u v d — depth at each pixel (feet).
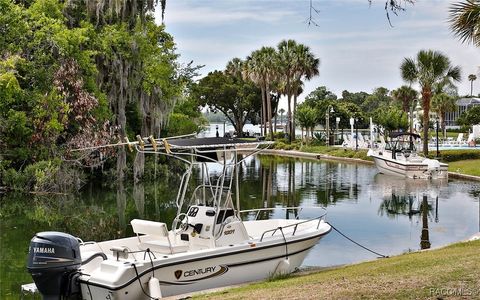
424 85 150.10
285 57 232.53
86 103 103.55
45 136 100.94
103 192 100.89
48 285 32.42
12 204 85.46
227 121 351.67
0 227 66.33
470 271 32.35
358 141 204.23
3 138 99.76
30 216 74.54
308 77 236.22
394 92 268.21
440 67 148.25
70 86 103.30
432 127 280.92
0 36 98.37
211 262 38.32
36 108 98.58
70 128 109.70
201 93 306.14
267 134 264.31
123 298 33.55
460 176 124.98
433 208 80.79
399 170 126.00
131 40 114.21
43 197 93.45
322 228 46.83
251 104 310.65
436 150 158.40
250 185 110.93
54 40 100.58
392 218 72.38
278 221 50.96
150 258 35.24
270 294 31.09
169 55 128.36
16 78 95.45
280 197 93.04
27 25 99.76
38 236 32.53
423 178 122.83
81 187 106.93
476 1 46.29
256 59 247.29
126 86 114.52
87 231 63.93
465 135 245.04
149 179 122.42
